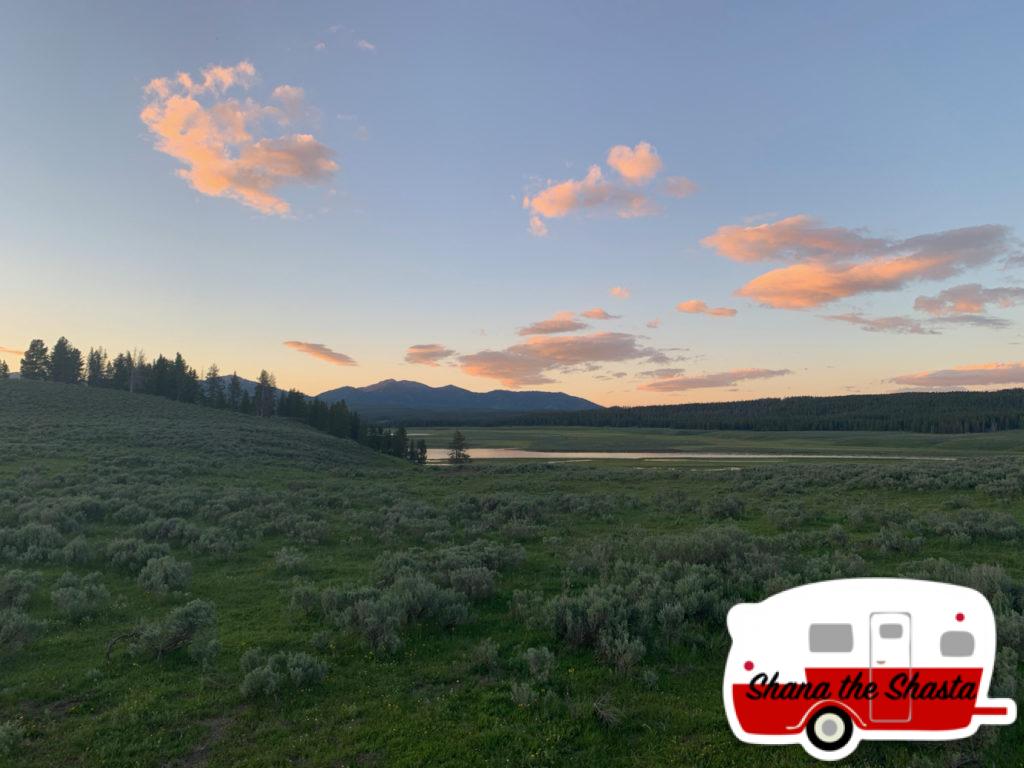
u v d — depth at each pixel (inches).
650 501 1115.9
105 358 5098.4
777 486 1216.2
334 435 4220.0
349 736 297.4
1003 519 721.0
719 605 419.8
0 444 1552.7
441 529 820.6
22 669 372.5
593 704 315.0
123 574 589.0
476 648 388.8
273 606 501.4
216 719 316.8
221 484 1207.6
